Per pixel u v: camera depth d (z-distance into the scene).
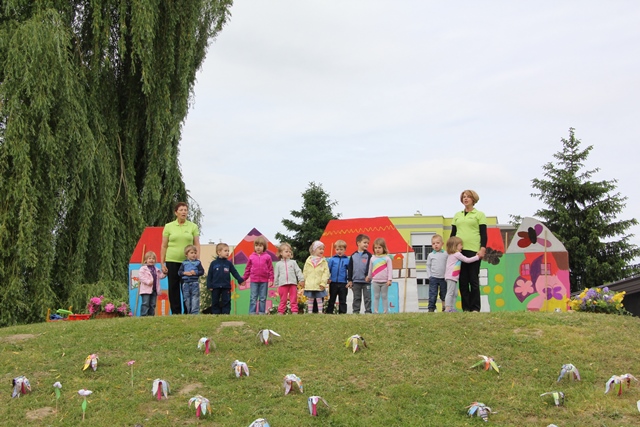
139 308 15.88
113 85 19.61
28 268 16.81
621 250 36.88
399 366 9.14
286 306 14.87
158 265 16.09
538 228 15.38
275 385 8.64
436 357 9.40
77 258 17.61
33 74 16.66
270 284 15.84
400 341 9.93
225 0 21.89
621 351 9.59
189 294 13.52
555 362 9.27
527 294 15.23
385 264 13.75
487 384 8.66
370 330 10.35
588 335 10.14
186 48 20.23
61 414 8.03
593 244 36.66
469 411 7.86
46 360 9.54
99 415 7.95
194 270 13.48
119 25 19.31
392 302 15.55
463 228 12.66
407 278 15.60
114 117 19.44
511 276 15.41
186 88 20.33
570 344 9.78
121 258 18.67
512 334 10.16
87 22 18.97
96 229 18.11
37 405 8.24
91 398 8.37
